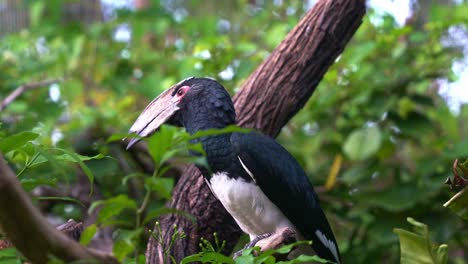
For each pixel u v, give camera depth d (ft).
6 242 18.12
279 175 24.25
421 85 35.99
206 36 39.42
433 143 36.65
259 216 24.47
